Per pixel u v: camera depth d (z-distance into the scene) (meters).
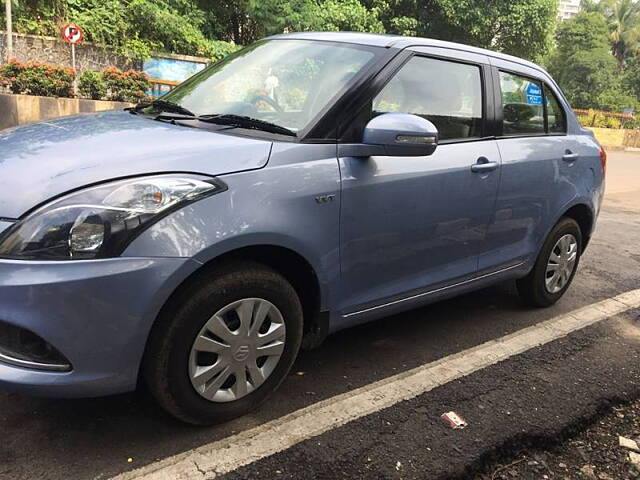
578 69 36.84
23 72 9.14
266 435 2.46
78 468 2.18
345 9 17.64
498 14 20.61
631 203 9.81
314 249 2.52
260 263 2.42
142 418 2.51
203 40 14.23
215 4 15.96
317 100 2.76
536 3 20.97
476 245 3.41
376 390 2.90
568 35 37.44
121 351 2.08
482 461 2.41
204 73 3.55
